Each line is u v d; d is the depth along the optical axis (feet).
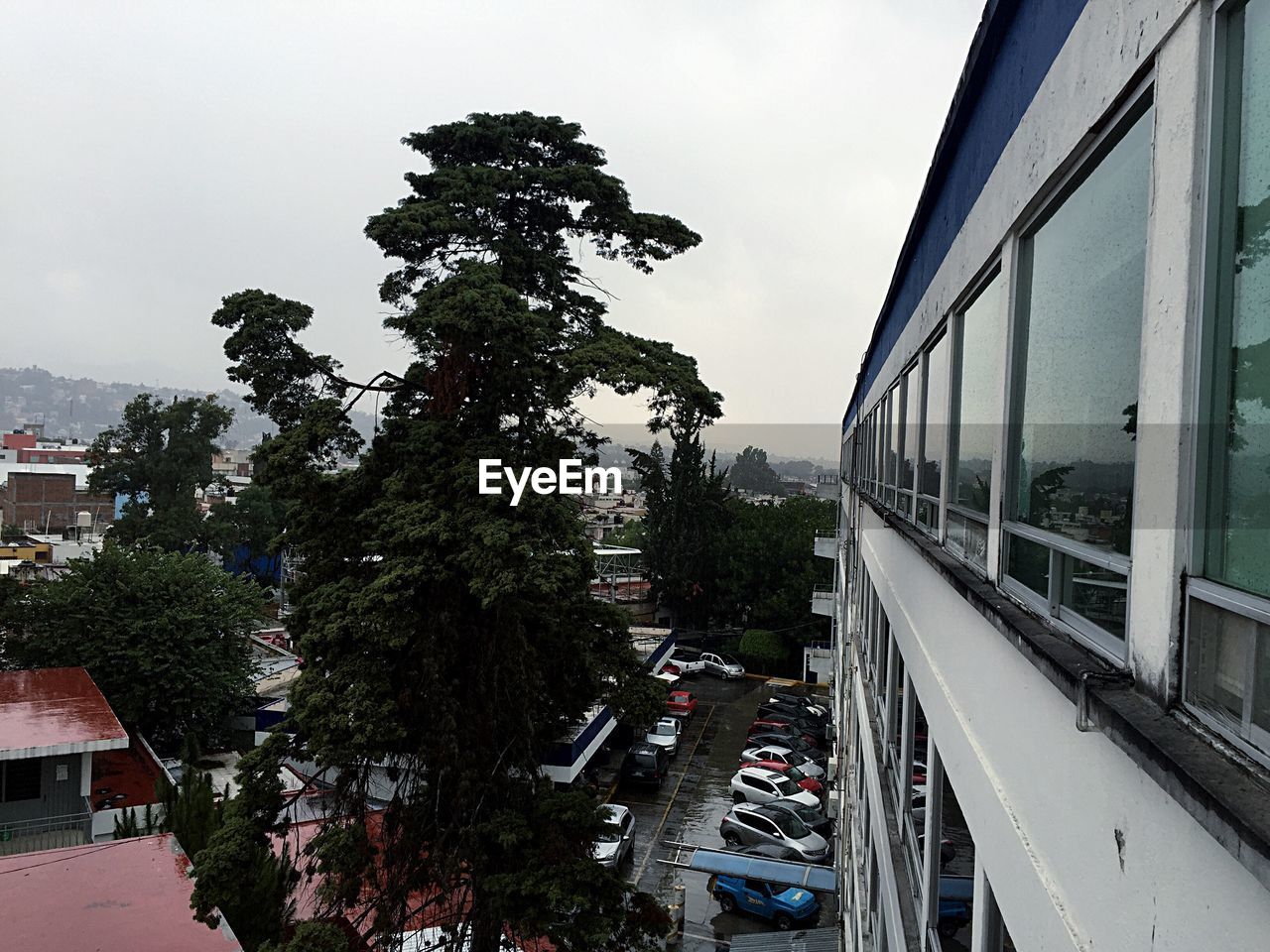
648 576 150.20
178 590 81.56
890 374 30.86
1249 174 5.76
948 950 14.44
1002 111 12.26
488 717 30.94
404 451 31.07
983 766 11.07
